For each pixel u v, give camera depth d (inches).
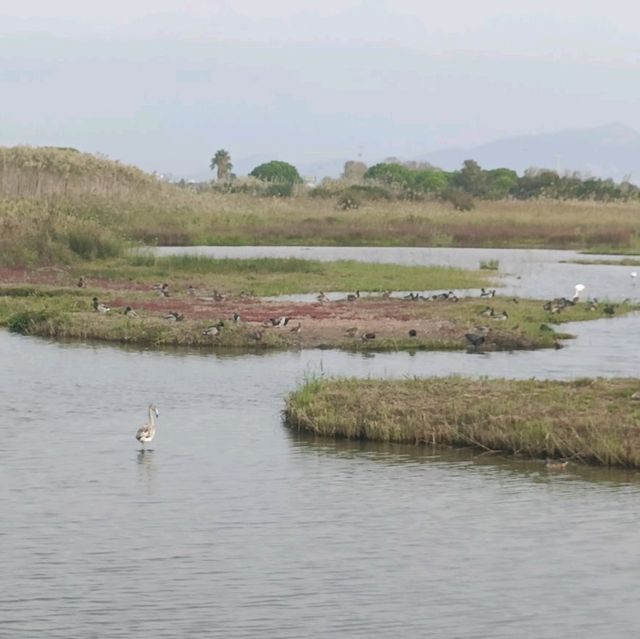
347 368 3292.3
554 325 4276.6
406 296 4798.2
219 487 2111.2
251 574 1695.4
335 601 1604.3
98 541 1822.1
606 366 3356.3
